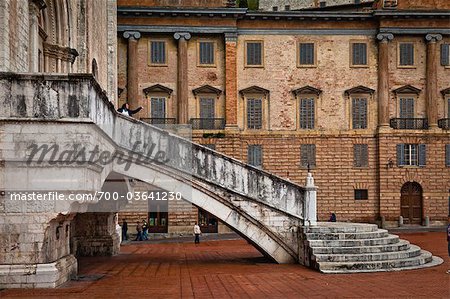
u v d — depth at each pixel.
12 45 19.88
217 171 25.72
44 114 18.44
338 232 26.16
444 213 59.97
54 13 27.73
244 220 25.91
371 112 60.22
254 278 21.94
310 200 26.25
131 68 58.31
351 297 17.67
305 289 19.25
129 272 24.19
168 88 58.78
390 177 59.53
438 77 60.41
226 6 59.09
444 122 59.97
